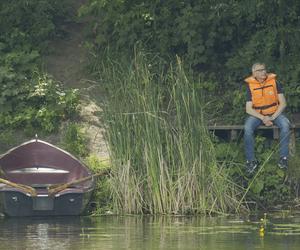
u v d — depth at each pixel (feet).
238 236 101.81
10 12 151.33
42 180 124.67
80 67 150.30
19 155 124.88
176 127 122.01
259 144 128.47
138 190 120.47
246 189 124.26
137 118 121.60
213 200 120.26
